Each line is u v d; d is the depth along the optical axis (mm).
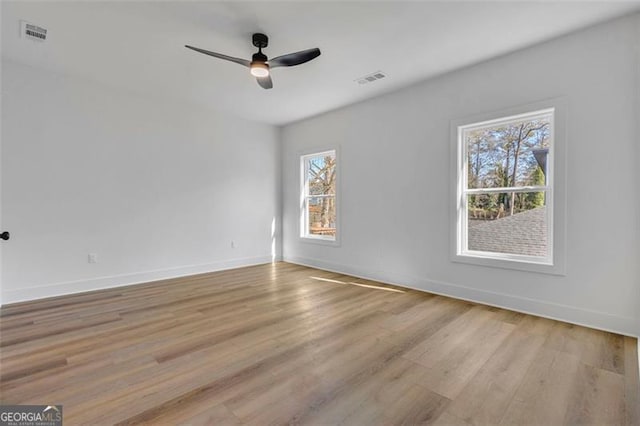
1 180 3271
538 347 2309
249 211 5449
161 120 4391
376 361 2125
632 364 2051
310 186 5586
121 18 2471
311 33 2691
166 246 4488
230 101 4477
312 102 4496
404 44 2879
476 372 1981
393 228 4141
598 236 2621
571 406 1644
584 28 2633
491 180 3350
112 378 1917
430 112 3701
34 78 3420
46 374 1959
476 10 2371
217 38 2773
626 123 2480
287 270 5074
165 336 2527
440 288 3676
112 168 3990
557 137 2791
